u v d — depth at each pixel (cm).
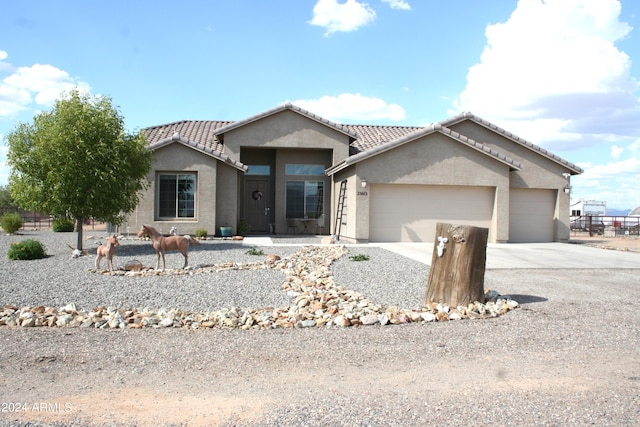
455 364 510
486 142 2009
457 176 1830
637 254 1553
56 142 1310
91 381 455
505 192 1855
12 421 371
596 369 496
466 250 760
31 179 1348
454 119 1989
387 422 374
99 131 1362
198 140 2148
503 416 386
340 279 998
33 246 1275
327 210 2205
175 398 417
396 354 542
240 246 1590
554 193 2019
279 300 802
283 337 607
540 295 874
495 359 527
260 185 2234
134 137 1473
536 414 390
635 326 668
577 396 427
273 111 2039
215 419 378
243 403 408
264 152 2234
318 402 410
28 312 694
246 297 819
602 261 1352
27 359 514
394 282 975
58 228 2294
